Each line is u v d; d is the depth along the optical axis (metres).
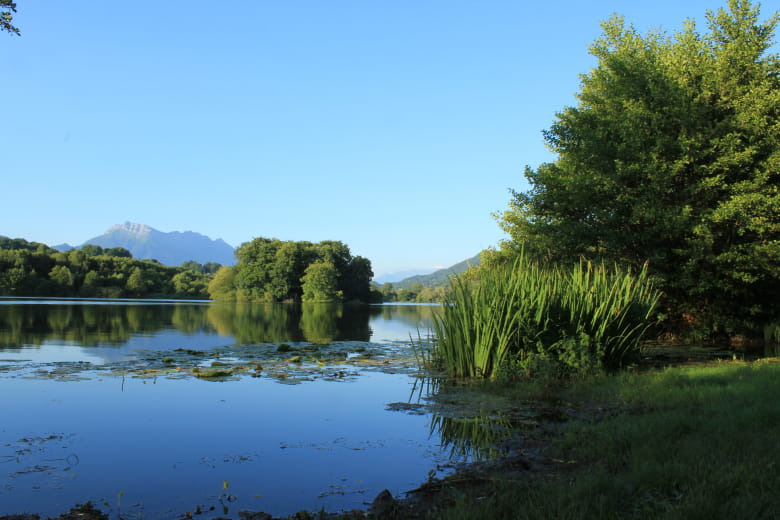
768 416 6.61
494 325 11.77
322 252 110.44
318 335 23.69
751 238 18.92
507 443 6.85
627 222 19.16
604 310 12.35
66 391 9.84
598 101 22.61
